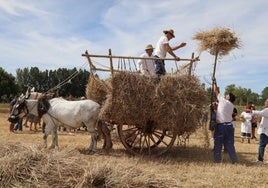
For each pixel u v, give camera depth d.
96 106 11.36
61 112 11.42
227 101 10.73
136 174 7.21
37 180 6.69
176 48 11.64
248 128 18.05
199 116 11.01
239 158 12.05
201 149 13.37
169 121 10.63
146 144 12.05
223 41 10.67
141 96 10.47
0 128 20.70
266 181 8.33
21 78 102.31
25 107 11.75
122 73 10.49
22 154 7.25
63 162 7.23
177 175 8.44
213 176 8.60
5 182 6.65
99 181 6.75
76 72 12.23
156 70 11.36
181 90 10.62
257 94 80.56
